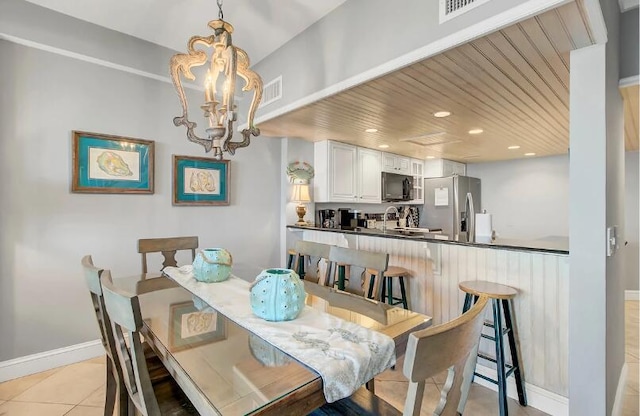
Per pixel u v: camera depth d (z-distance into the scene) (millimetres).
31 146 2359
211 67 1712
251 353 1176
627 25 2127
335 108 2738
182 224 3133
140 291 1871
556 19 1450
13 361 2312
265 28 2633
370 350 1141
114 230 2736
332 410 1263
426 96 2447
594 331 1657
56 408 2012
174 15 2484
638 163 4457
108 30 2670
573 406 1719
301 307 1440
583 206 1696
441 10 1728
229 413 877
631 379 2441
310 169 3930
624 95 2281
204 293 1767
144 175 2861
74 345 2562
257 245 3699
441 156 5238
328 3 2314
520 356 2150
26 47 2336
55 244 2467
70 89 2516
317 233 3734
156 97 2953
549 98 2496
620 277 2205
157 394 1329
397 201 4984
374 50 2080
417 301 2785
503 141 4066
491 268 2314
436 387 2238
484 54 1790
